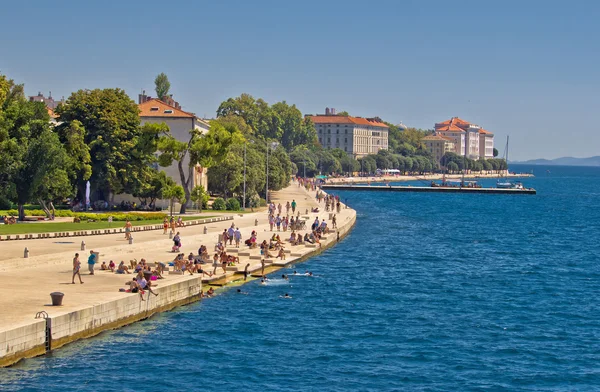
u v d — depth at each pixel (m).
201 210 146.12
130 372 47.94
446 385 48.00
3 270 68.31
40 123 112.50
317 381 48.03
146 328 57.62
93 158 132.25
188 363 50.31
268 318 63.06
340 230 127.44
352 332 59.81
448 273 90.69
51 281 63.94
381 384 47.84
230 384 46.94
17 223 104.06
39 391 43.94
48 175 109.94
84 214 117.56
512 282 84.94
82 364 48.41
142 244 87.19
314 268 90.81
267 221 132.12
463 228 155.62
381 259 101.56
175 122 152.62
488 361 53.16
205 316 62.50
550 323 64.62
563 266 99.12
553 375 50.50
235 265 82.88
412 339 58.19
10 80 131.62
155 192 138.75
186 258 80.81
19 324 47.94
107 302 55.41
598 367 52.44
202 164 138.75
